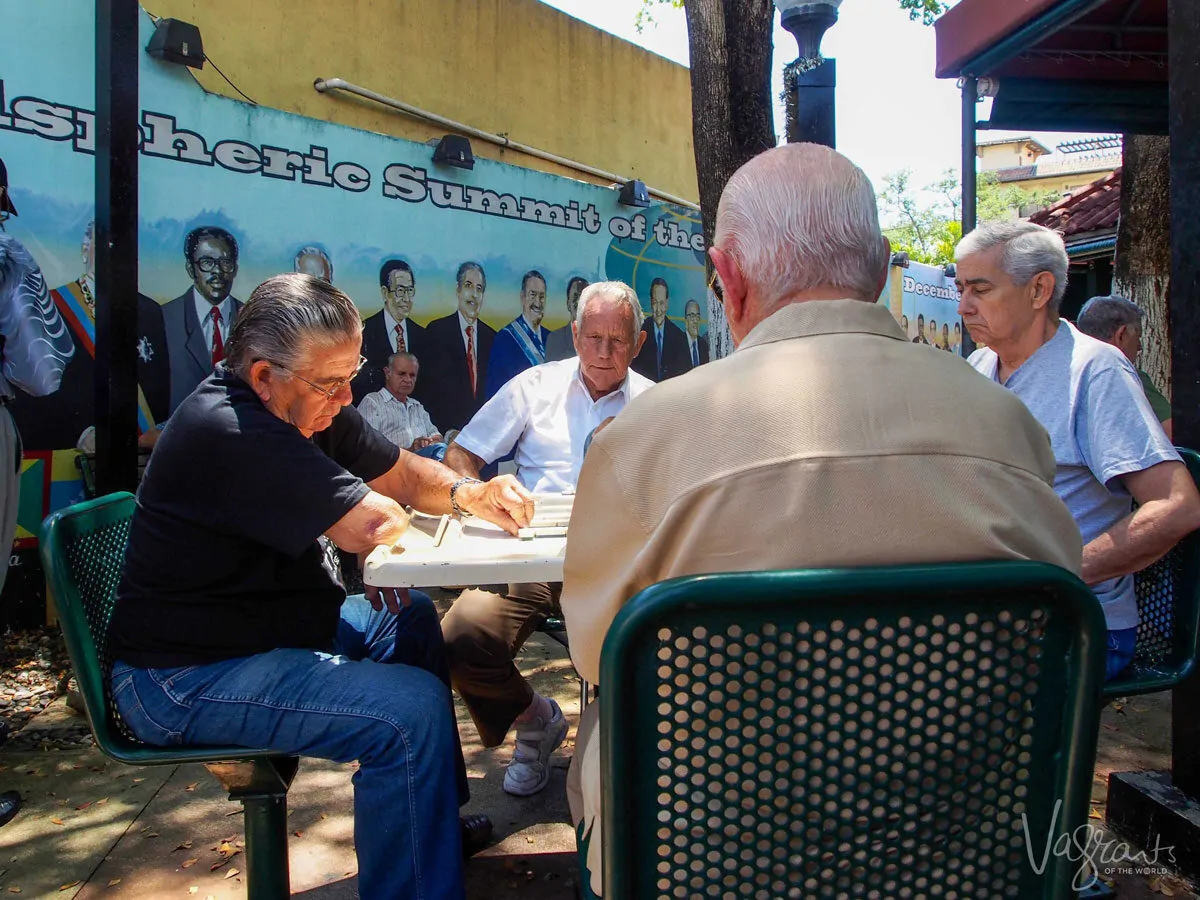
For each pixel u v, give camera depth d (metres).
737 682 1.04
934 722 1.06
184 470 1.73
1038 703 1.08
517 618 2.43
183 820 2.62
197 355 5.13
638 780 1.04
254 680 1.72
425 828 1.70
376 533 1.75
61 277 4.53
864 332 1.16
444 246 6.38
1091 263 11.36
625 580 1.12
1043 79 4.75
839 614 1.02
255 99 5.59
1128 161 5.59
